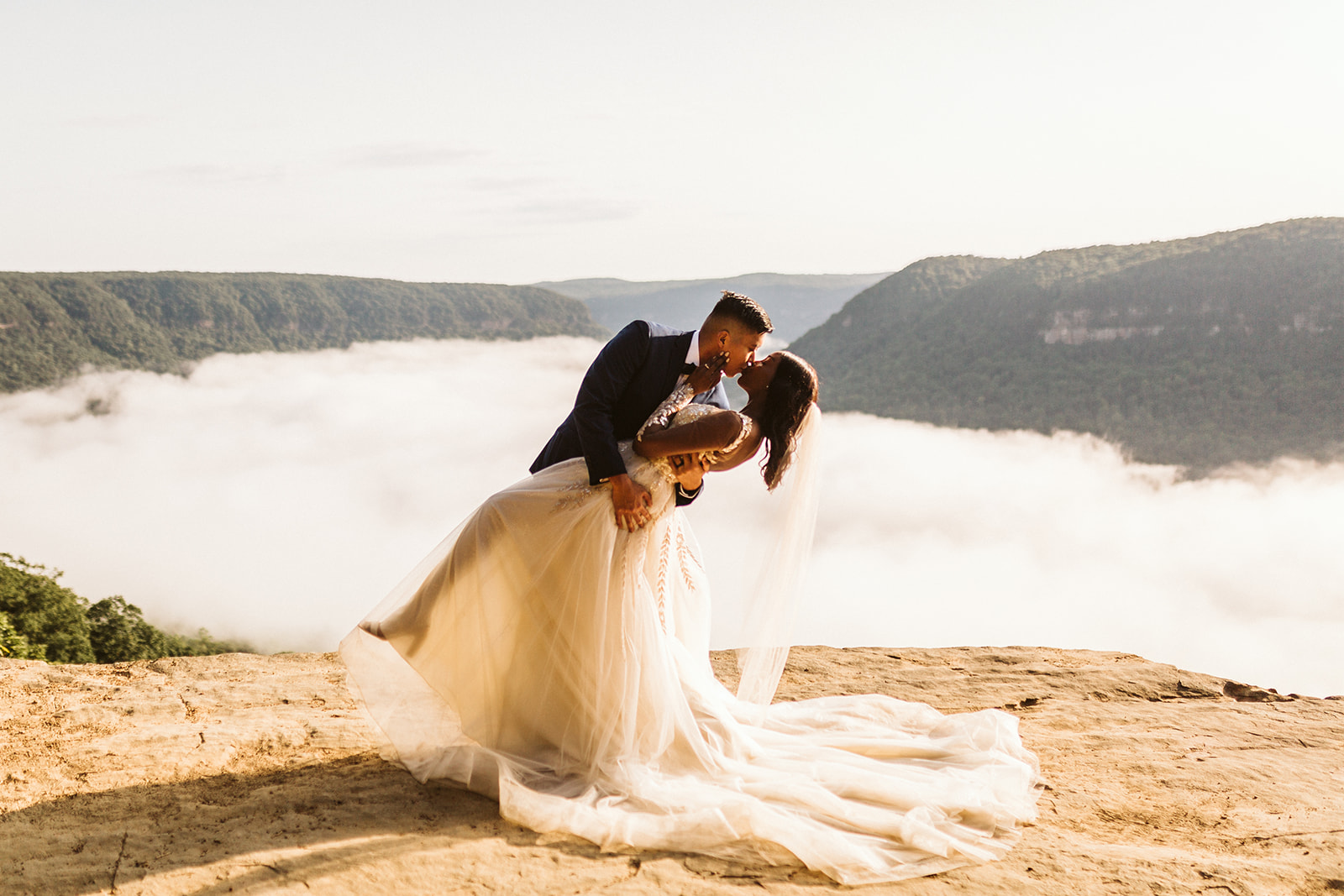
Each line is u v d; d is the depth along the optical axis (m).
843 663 4.55
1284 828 2.58
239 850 2.21
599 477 2.71
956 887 2.16
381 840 2.29
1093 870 2.27
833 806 2.53
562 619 2.78
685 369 2.82
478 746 2.79
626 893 2.05
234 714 3.40
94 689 3.71
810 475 3.15
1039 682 4.20
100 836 2.29
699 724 2.96
